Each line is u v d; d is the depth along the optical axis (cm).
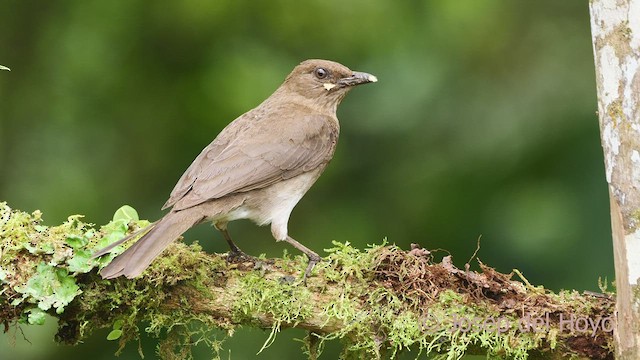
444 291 809
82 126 1451
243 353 1289
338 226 1415
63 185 1421
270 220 958
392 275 816
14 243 786
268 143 963
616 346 725
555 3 1498
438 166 1416
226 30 1456
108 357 1290
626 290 698
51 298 785
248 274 832
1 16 1466
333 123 1057
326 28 1466
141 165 1446
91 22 1459
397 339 806
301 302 817
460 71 1458
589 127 1380
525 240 1345
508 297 806
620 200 695
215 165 930
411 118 1434
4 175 1433
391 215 1419
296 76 1108
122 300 810
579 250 1322
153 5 1448
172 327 841
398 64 1455
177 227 864
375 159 1441
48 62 1463
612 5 689
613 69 693
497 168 1400
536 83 1436
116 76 1455
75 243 796
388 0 1470
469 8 1470
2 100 1456
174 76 1452
